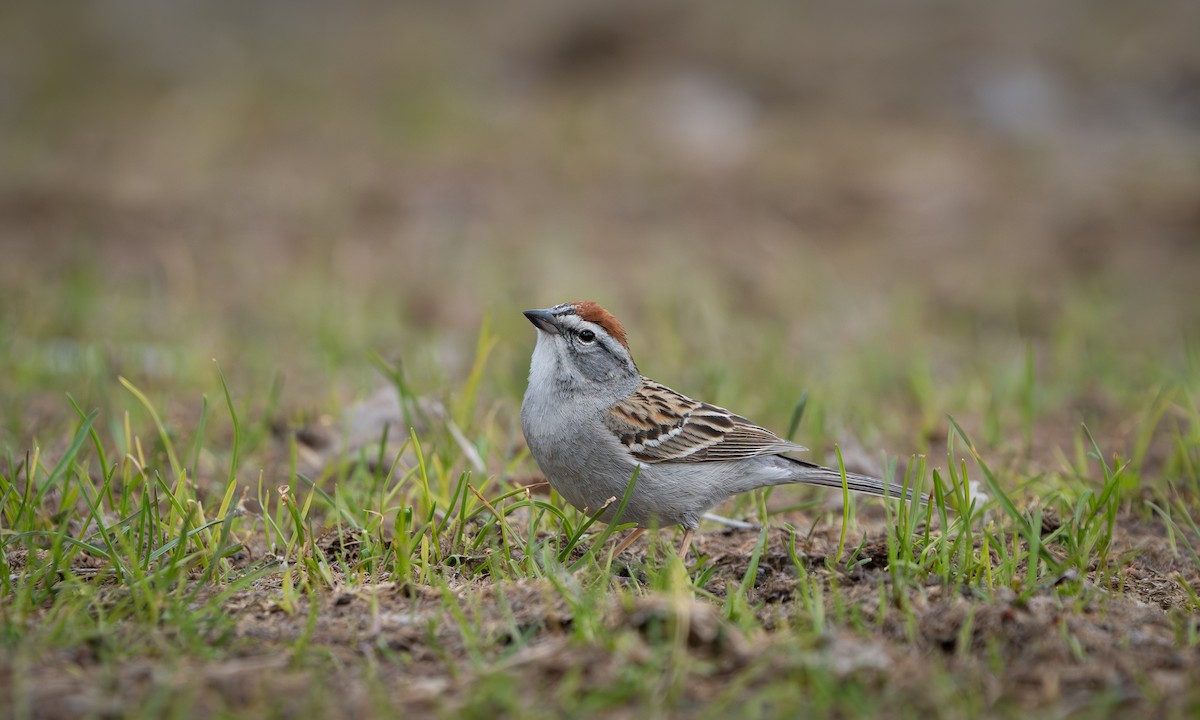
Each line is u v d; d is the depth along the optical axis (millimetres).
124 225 20047
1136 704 5824
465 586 7320
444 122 26312
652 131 26109
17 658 6102
